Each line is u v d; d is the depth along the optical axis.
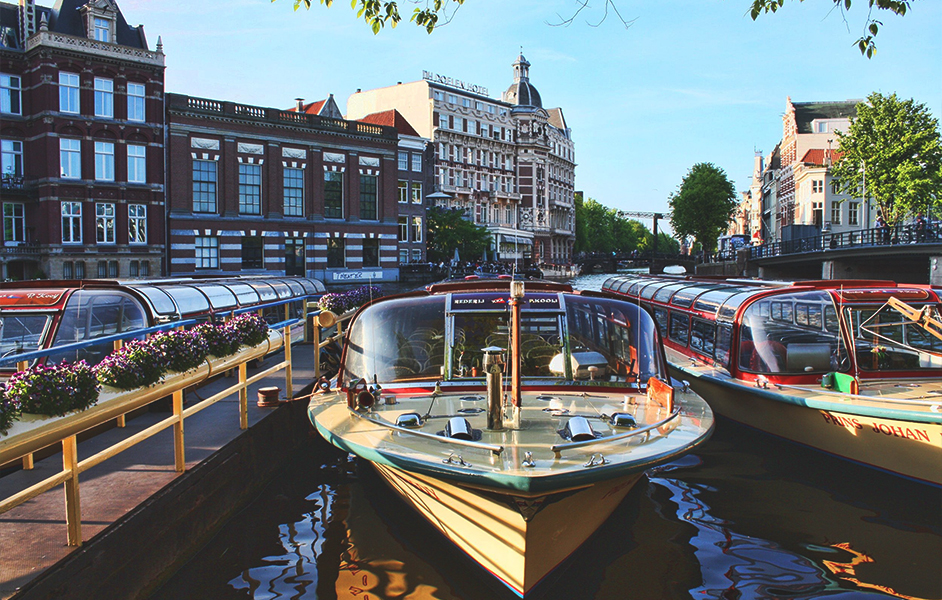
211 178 38.84
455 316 7.39
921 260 36.00
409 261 52.91
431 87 69.81
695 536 7.23
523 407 6.43
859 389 8.68
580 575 6.38
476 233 59.09
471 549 6.06
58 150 32.53
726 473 9.10
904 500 8.10
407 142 52.44
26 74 32.81
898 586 6.16
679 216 76.69
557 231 87.62
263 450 8.64
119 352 6.08
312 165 43.06
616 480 5.48
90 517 5.39
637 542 7.09
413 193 53.25
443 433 5.93
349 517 7.72
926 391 8.63
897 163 41.12
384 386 7.11
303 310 15.82
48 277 32.34
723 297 10.72
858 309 9.35
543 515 5.30
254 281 14.57
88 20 33.59
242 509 7.86
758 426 9.81
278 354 14.20
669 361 11.58
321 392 7.79
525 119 81.44
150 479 6.26
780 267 50.84
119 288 9.34
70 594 4.70
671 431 5.99
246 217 39.94
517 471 5.10
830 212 60.91
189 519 6.47
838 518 7.67
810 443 9.04
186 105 37.28
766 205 97.56
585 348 7.19
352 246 45.16
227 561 6.60
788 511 7.86
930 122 40.84
